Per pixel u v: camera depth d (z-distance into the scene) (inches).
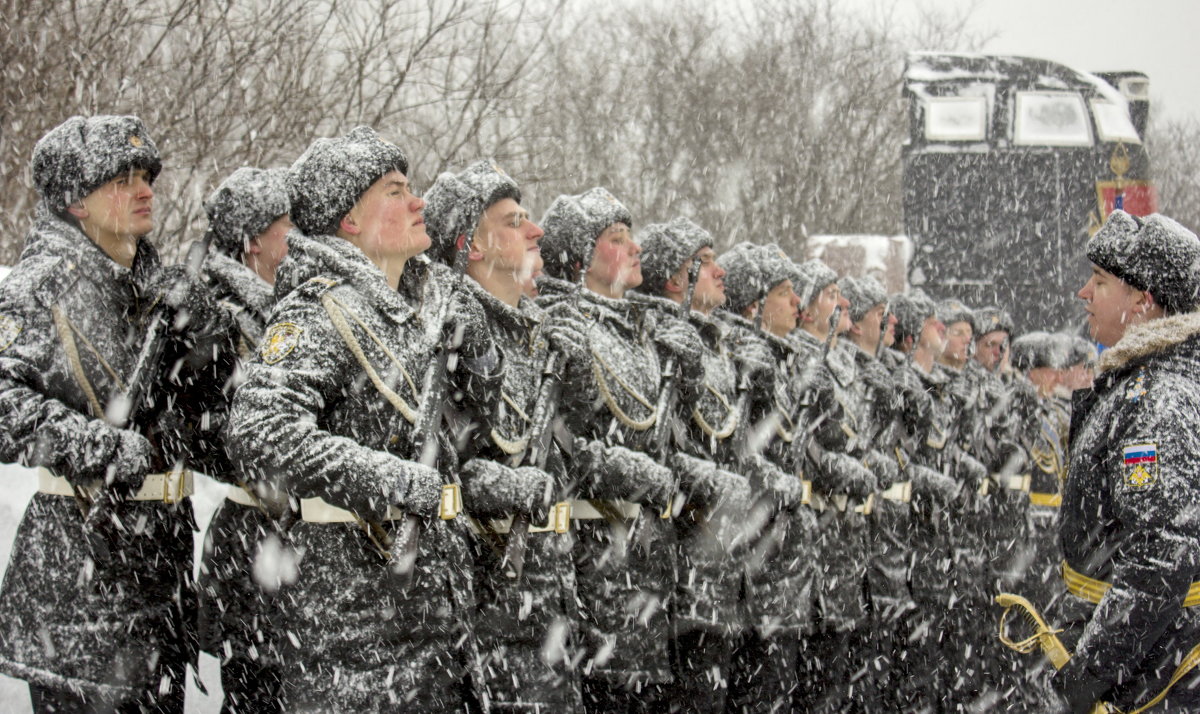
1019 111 428.8
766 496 215.9
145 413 158.1
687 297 200.5
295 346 135.0
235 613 171.8
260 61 346.9
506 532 157.8
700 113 704.4
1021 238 425.7
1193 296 148.8
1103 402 149.1
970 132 430.0
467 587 144.1
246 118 337.7
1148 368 145.4
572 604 168.4
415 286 154.9
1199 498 137.4
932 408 274.4
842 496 239.6
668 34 731.4
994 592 289.4
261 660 171.0
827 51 787.4
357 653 135.7
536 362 171.2
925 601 268.1
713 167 707.4
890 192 746.2
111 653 150.0
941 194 430.6
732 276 249.6
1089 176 424.5
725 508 200.4
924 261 430.3
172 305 158.2
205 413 166.7
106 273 156.5
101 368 153.2
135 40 338.3
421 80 380.5
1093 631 139.6
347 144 148.3
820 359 237.8
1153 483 138.6
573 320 169.8
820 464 235.3
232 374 169.5
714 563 201.9
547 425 162.2
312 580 136.9
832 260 429.1
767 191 713.6
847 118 759.1
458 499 142.6
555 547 166.6
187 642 161.3
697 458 203.8
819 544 233.5
